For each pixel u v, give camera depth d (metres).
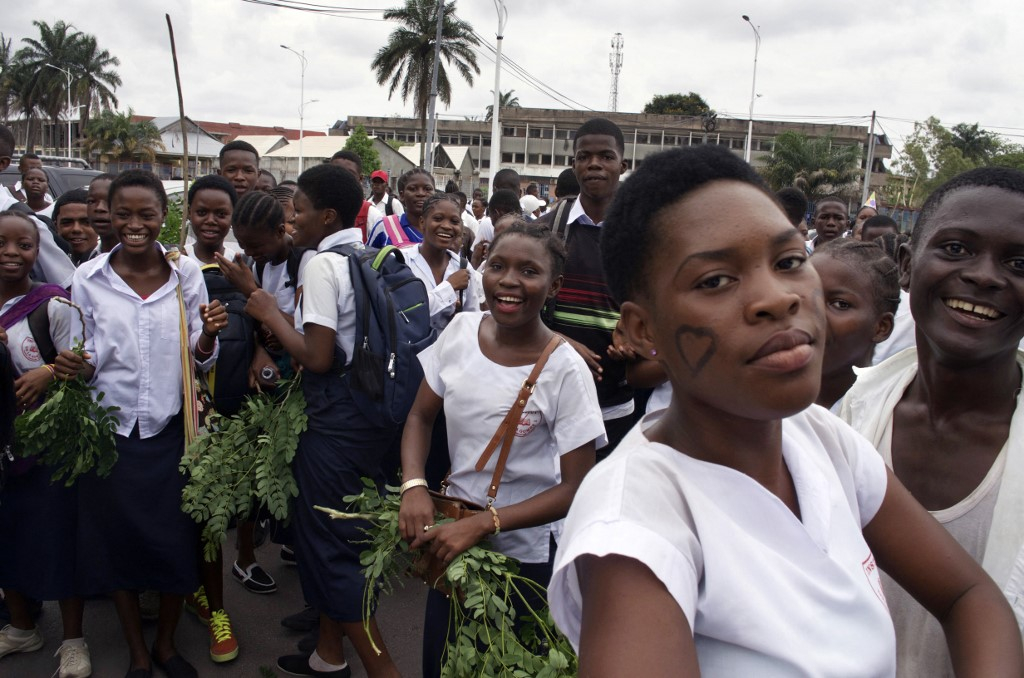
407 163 47.31
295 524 3.00
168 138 63.31
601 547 0.88
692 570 0.91
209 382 3.36
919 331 1.59
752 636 0.89
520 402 2.36
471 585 2.09
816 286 0.94
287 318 3.37
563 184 6.30
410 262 4.32
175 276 3.24
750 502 0.96
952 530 1.51
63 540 3.11
